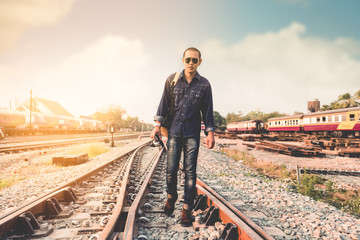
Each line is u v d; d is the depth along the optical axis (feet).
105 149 47.98
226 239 7.22
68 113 260.42
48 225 8.41
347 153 47.19
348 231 9.50
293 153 45.50
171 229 8.34
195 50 8.20
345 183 21.24
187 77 8.55
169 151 8.73
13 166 27.35
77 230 8.06
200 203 10.62
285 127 106.52
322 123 81.46
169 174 8.80
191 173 8.59
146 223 8.59
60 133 152.66
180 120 8.49
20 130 112.06
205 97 8.66
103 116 291.17
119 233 7.32
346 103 101.65
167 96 8.75
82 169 23.63
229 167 26.86
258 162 33.14
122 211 8.78
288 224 9.71
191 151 8.55
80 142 67.31
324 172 23.85
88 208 11.00
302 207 12.60
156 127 8.62
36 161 30.91
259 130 132.46
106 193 13.25
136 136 135.44
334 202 15.31
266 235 7.07
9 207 11.83
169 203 8.97
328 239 8.58
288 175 23.35
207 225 8.60
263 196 14.29
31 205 8.98
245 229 6.94
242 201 12.92
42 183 17.17
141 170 22.59
